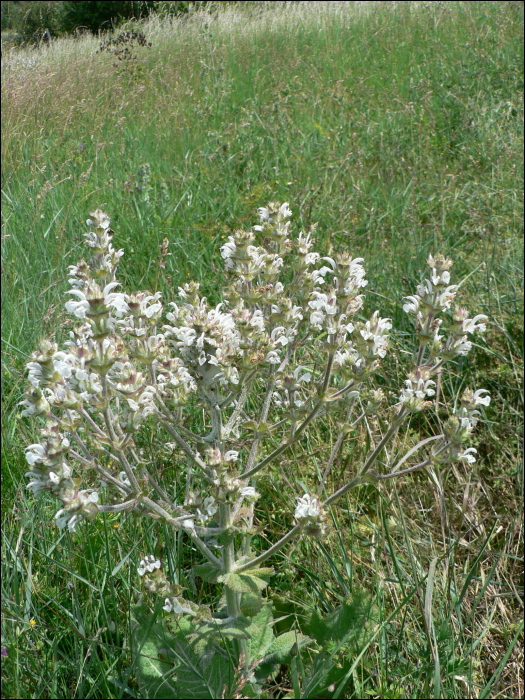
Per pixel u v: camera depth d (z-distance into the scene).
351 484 2.14
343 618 2.28
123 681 2.12
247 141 6.73
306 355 3.69
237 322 2.00
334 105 8.46
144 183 5.30
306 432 3.17
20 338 3.76
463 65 9.57
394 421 2.07
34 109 6.75
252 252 2.12
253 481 2.43
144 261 4.53
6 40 8.59
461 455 2.06
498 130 7.61
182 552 2.58
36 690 2.09
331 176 6.23
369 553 2.79
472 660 2.35
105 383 1.78
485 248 5.13
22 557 2.42
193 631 2.14
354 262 1.99
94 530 2.59
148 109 7.77
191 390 2.01
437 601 2.57
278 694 2.34
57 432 1.78
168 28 11.48
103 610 2.25
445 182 6.39
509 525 2.99
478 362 4.05
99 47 9.85
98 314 1.71
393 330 4.00
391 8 13.94
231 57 10.33
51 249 4.52
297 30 12.38
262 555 2.09
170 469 2.84
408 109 7.95
